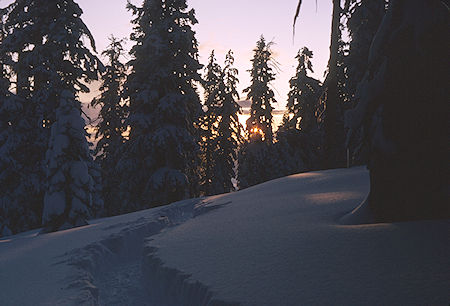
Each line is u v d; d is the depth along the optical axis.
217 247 4.69
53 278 4.75
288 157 27.20
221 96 30.75
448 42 4.27
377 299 2.54
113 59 25.92
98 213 23.14
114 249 6.81
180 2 18.30
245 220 6.18
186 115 18.16
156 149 17.59
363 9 16.44
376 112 4.87
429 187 4.22
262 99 29.48
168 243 5.43
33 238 8.70
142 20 18.12
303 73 28.91
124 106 19.27
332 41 12.59
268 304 2.79
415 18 4.46
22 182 15.17
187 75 18.73
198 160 20.53
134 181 18.31
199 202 11.92
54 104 16.20
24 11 16.83
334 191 7.65
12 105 15.12
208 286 3.40
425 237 3.53
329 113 13.13
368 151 4.96
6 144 14.97
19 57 16.81
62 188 11.35
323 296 2.74
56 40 15.93
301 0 7.79
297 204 6.78
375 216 4.57
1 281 4.81
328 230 4.46
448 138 4.20
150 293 4.61
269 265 3.62
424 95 4.32
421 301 2.40
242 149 31.20
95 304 4.12
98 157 25.34
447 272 2.73
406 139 4.41
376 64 4.96
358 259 3.31
